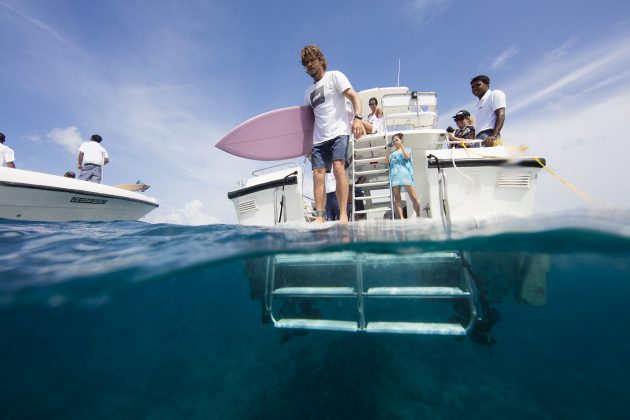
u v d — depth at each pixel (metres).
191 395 3.06
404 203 5.89
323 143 4.02
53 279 2.46
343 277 3.41
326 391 2.69
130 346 4.05
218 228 4.09
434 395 2.57
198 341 4.30
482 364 2.91
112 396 3.23
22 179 5.02
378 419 2.33
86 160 7.23
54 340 3.29
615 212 2.80
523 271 3.31
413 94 6.29
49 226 4.40
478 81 5.29
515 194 4.22
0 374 3.13
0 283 2.32
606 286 3.37
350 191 5.62
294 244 3.04
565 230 2.65
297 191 4.74
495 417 2.33
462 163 4.28
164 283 3.47
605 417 2.32
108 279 2.61
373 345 3.17
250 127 4.84
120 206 6.79
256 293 3.62
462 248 3.01
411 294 2.97
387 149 5.01
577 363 2.97
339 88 3.95
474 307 2.87
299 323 3.15
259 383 3.00
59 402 3.17
